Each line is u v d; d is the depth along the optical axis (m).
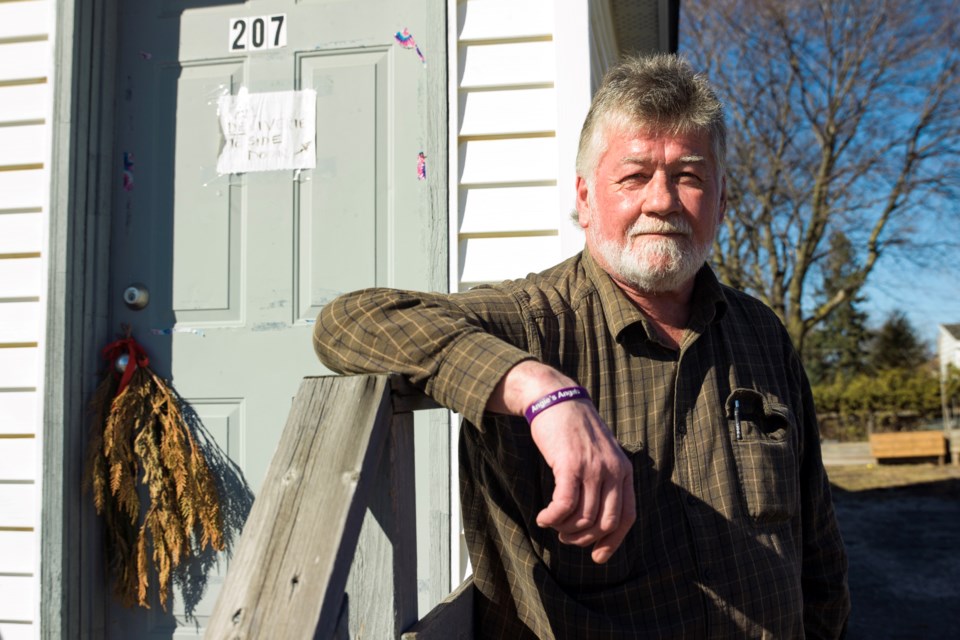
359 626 1.05
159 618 2.48
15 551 2.42
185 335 2.57
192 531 2.48
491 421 1.34
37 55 2.57
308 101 2.58
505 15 2.45
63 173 2.48
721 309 1.56
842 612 1.75
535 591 1.30
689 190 1.48
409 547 1.09
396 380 1.05
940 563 8.09
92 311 2.52
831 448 17.66
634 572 1.35
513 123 2.41
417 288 2.45
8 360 2.50
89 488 2.45
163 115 2.66
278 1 2.63
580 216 1.67
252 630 0.81
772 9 16.81
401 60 2.53
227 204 2.60
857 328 22.08
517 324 1.40
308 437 0.96
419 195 2.46
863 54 16.78
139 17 2.70
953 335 23.34
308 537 0.86
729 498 1.42
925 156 17.05
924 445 14.88
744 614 1.37
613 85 1.53
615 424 1.41
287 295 2.54
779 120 17.61
